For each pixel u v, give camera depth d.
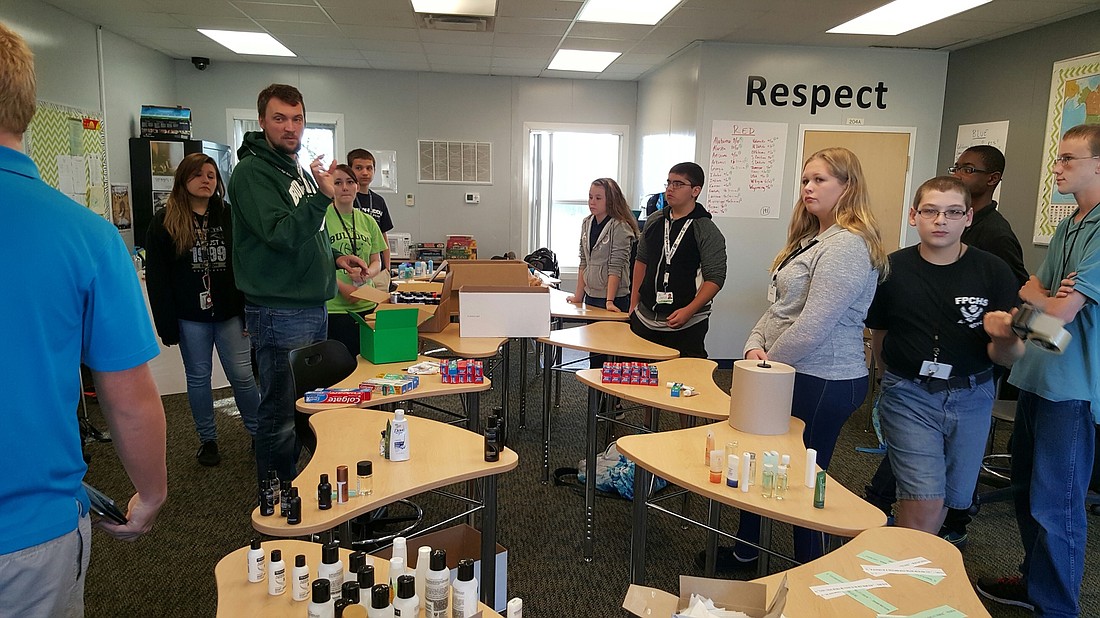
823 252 2.12
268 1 4.86
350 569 1.25
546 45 6.10
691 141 6.02
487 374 3.45
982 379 2.05
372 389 2.42
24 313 0.96
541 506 3.30
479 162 7.86
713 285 3.41
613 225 4.56
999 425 4.81
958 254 2.08
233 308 3.57
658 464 1.91
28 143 4.62
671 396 2.54
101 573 2.57
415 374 2.68
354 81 7.52
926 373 2.04
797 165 5.98
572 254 8.36
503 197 7.96
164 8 5.04
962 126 5.73
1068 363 2.11
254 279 2.57
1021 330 1.76
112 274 1.07
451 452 1.93
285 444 2.64
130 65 6.18
